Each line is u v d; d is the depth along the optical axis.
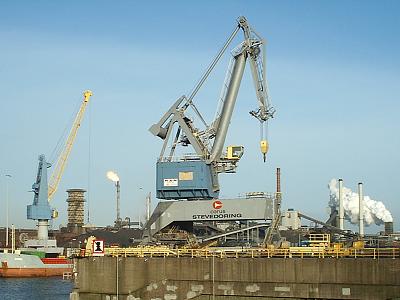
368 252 60.16
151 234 78.25
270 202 75.00
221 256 64.88
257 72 81.00
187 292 65.38
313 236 72.44
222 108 80.75
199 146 79.19
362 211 149.38
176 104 80.56
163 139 81.00
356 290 58.97
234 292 63.47
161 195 78.75
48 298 100.25
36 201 161.38
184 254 67.38
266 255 63.81
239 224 81.69
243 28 81.50
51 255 157.88
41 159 161.88
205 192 77.56
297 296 61.00
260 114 80.19
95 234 166.50
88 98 176.00
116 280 67.94
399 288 57.50
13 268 147.75
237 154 79.56
